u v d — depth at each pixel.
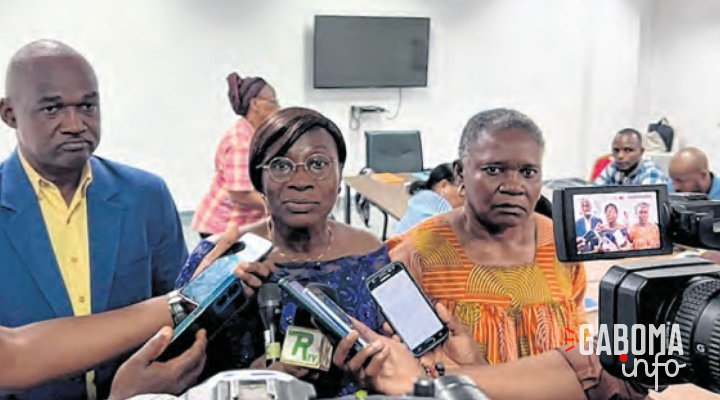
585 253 0.77
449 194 2.47
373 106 6.96
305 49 6.63
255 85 3.08
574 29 7.51
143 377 0.82
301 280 1.17
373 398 0.50
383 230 5.54
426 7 6.96
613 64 7.71
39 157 1.25
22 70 1.21
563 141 7.74
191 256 1.17
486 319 1.24
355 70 6.71
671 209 0.77
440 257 1.29
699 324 0.63
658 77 7.95
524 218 1.24
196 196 6.56
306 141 1.14
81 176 1.34
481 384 0.73
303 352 0.92
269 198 1.17
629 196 0.78
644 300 0.66
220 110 6.48
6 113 1.29
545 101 7.59
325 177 1.16
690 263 0.71
